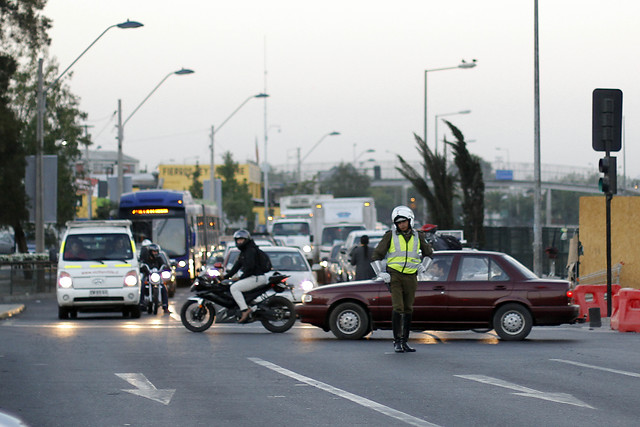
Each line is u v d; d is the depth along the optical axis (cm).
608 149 4428
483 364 2700
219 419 1816
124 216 7969
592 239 5503
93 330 3966
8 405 1977
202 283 3875
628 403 2014
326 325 3541
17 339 3497
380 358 2856
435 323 3469
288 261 4866
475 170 8738
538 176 7169
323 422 1784
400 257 3031
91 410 1917
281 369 2580
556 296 3444
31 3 8888
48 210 7756
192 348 3164
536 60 7094
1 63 8400
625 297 3966
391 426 1744
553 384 2297
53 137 10069
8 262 7200
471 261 3500
